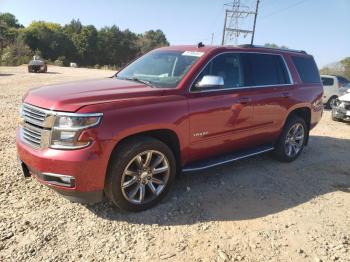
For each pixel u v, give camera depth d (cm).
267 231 404
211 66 487
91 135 364
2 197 437
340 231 414
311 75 683
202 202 461
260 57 573
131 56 11794
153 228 393
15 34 8825
